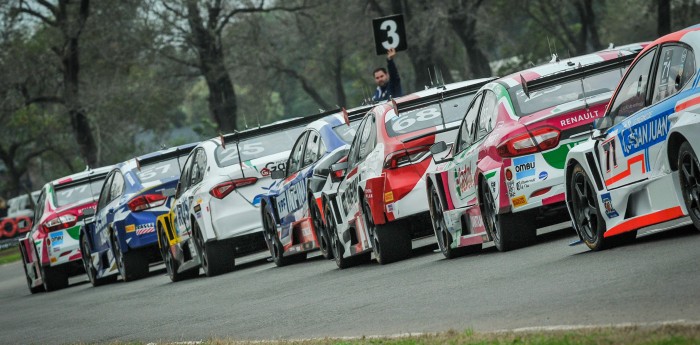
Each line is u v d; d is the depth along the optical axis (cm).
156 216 6581
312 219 5178
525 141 3541
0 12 17450
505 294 2777
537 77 3738
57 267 7562
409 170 4281
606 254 3089
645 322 1958
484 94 3872
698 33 2727
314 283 4319
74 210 7469
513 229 3712
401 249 4444
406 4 15700
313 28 18425
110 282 7356
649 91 2906
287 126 5853
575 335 1919
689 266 2477
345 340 2420
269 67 18900
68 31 17250
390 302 3147
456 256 4203
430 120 4341
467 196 3897
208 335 3225
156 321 3984
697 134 2577
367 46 17312
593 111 3516
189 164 6100
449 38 15762
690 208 2725
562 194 3528
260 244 5972
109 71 19000
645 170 2891
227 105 18525
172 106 19362
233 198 5709
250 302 4031
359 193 4494
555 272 2966
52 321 4875
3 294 8288
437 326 2503
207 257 5844
